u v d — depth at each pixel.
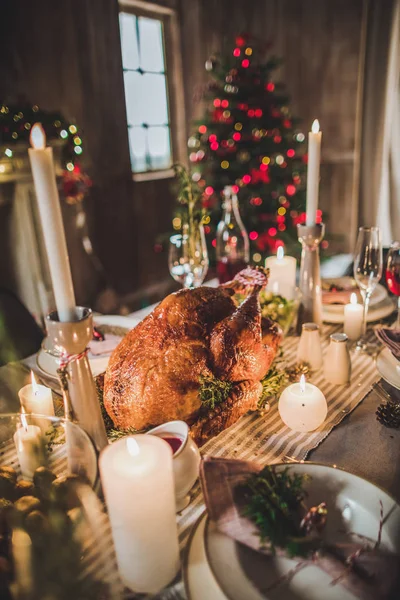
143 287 3.05
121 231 2.80
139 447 0.44
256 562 0.43
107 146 2.62
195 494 0.57
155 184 2.98
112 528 0.42
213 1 3.12
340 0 2.84
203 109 3.16
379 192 2.83
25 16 2.11
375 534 0.46
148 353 0.66
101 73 2.52
